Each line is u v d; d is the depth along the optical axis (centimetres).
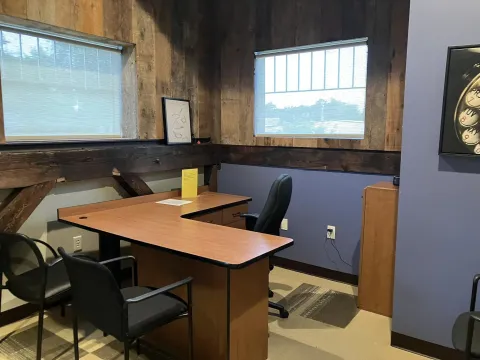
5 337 255
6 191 268
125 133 353
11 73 273
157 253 240
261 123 393
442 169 222
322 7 338
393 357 238
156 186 371
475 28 204
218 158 419
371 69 319
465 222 218
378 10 311
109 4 314
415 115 227
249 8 381
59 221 276
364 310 298
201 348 225
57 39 298
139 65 341
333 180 348
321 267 362
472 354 162
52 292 222
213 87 413
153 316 185
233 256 195
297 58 362
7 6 253
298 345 251
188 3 379
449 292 228
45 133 297
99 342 251
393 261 282
